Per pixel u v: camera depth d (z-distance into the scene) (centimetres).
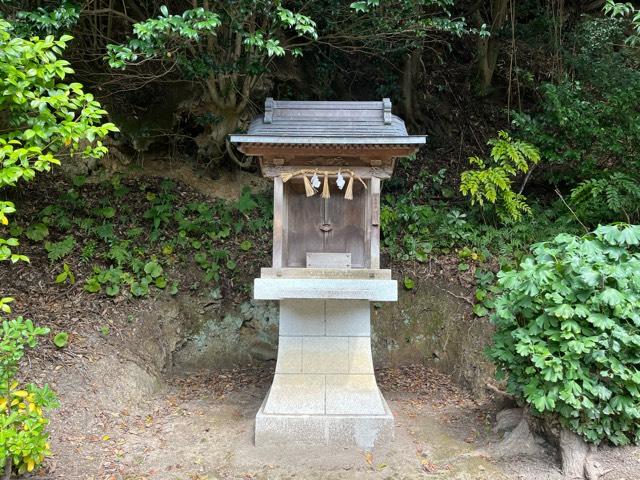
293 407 416
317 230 448
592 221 632
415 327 627
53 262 576
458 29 562
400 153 407
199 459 389
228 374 599
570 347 337
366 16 574
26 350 466
